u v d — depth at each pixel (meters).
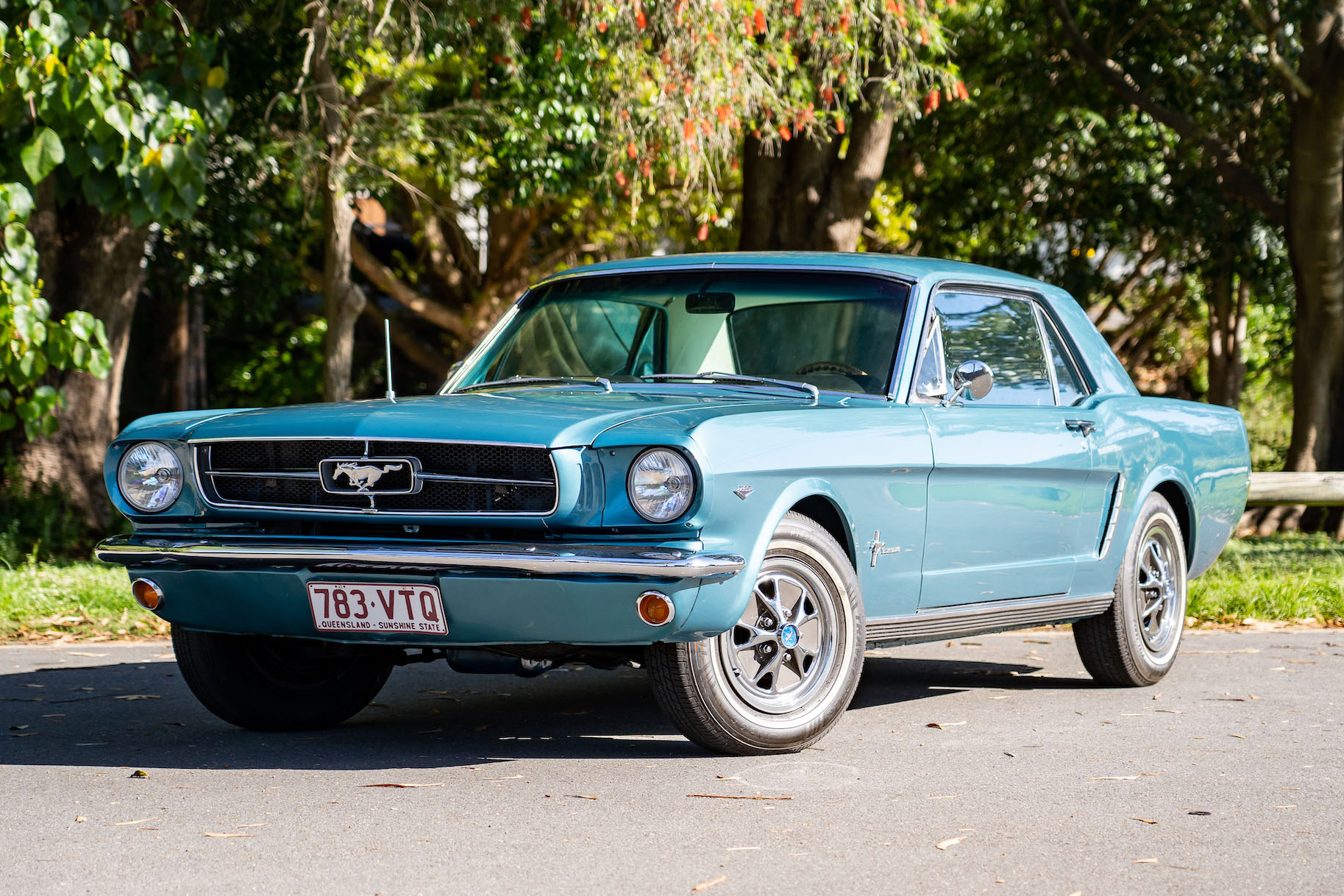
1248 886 3.53
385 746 5.18
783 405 5.00
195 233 16.67
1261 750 5.20
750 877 3.54
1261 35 17.41
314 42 12.48
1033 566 5.99
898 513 5.25
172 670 6.95
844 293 5.68
